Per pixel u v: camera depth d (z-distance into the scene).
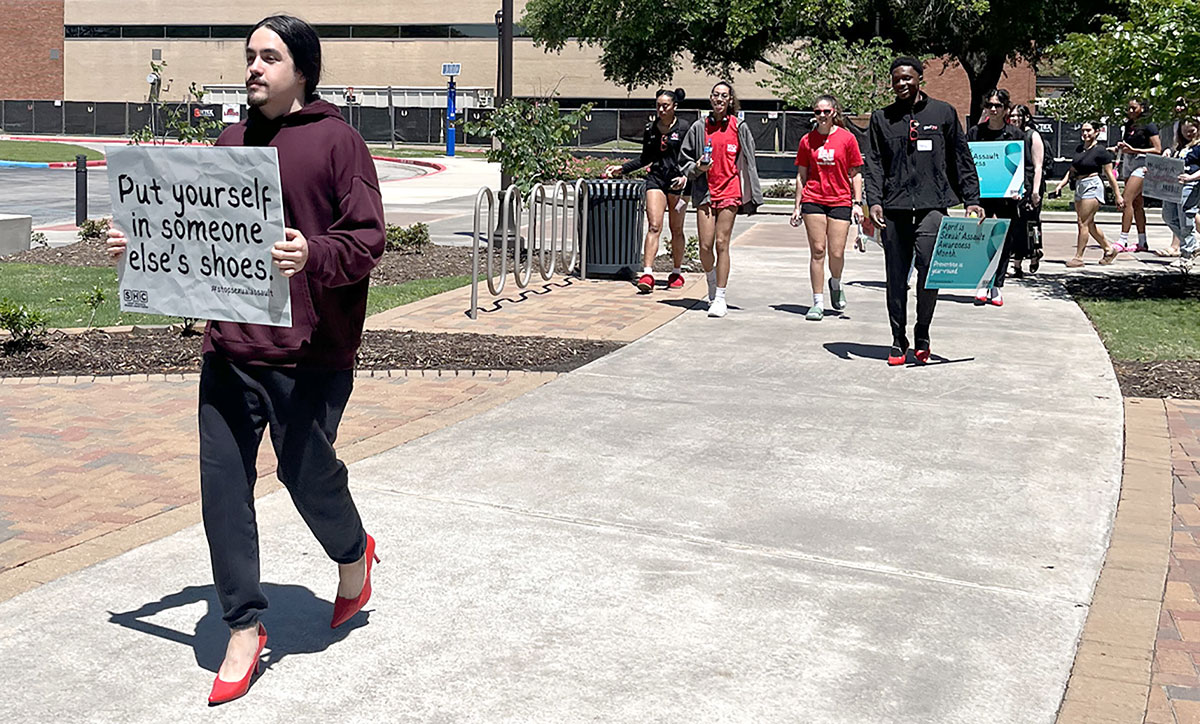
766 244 17.89
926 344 8.85
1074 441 6.80
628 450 6.51
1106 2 35.91
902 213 8.61
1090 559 5.01
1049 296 12.43
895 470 6.21
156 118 58.84
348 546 4.09
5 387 7.88
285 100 3.73
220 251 3.70
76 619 4.31
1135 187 17.12
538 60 60.66
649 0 36.59
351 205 3.70
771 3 34.28
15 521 5.36
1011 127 12.51
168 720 3.64
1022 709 3.75
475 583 4.67
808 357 9.05
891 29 38.75
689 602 4.51
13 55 66.62
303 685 3.86
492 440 6.66
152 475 6.06
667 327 10.25
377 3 62.50
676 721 3.65
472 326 10.16
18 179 30.66
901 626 4.33
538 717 3.67
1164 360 9.10
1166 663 4.12
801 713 3.71
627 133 50.44
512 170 14.62
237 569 3.75
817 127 10.59
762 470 6.18
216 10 64.12
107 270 13.84
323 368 3.79
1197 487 6.09
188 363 8.50
